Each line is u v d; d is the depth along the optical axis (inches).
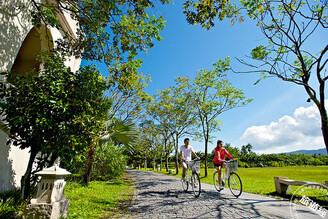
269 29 264.5
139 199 221.8
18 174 202.4
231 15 203.8
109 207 176.6
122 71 222.8
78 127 139.7
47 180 118.2
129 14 189.9
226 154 244.1
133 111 645.9
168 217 143.4
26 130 135.6
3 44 169.3
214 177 270.8
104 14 181.0
